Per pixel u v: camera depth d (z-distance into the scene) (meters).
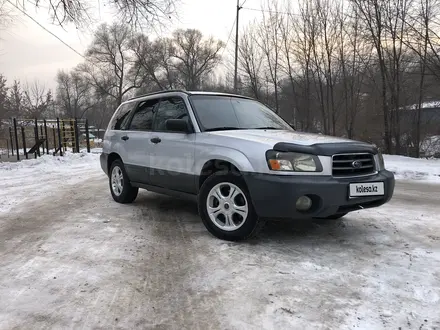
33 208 6.14
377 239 4.29
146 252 3.93
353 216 5.35
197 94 5.21
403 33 15.23
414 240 4.26
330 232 4.56
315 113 20.92
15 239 4.42
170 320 2.63
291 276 3.28
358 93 18.83
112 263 3.63
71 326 2.55
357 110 19.30
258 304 2.82
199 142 4.57
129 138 5.87
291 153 3.82
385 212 5.62
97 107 73.19
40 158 15.14
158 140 5.18
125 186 6.14
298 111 20.98
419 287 3.05
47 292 3.04
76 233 4.61
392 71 16.50
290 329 2.49
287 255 3.78
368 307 2.76
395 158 13.88
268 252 3.87
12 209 6.08
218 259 3.69
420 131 18.06
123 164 6.09
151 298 2.94
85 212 5.75
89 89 68.69
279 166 3.79
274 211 3.81
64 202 6.61
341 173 3.93
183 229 4.75
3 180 9.80
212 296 2.96
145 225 4.95
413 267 3.46
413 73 15.91
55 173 11.38
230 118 5.05
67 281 3.24
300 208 3.81
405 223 4.98
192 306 2.81
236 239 4.18
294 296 2.93
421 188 8.16
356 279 3.21
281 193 3.72
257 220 4.02
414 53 15.54
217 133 4.52
